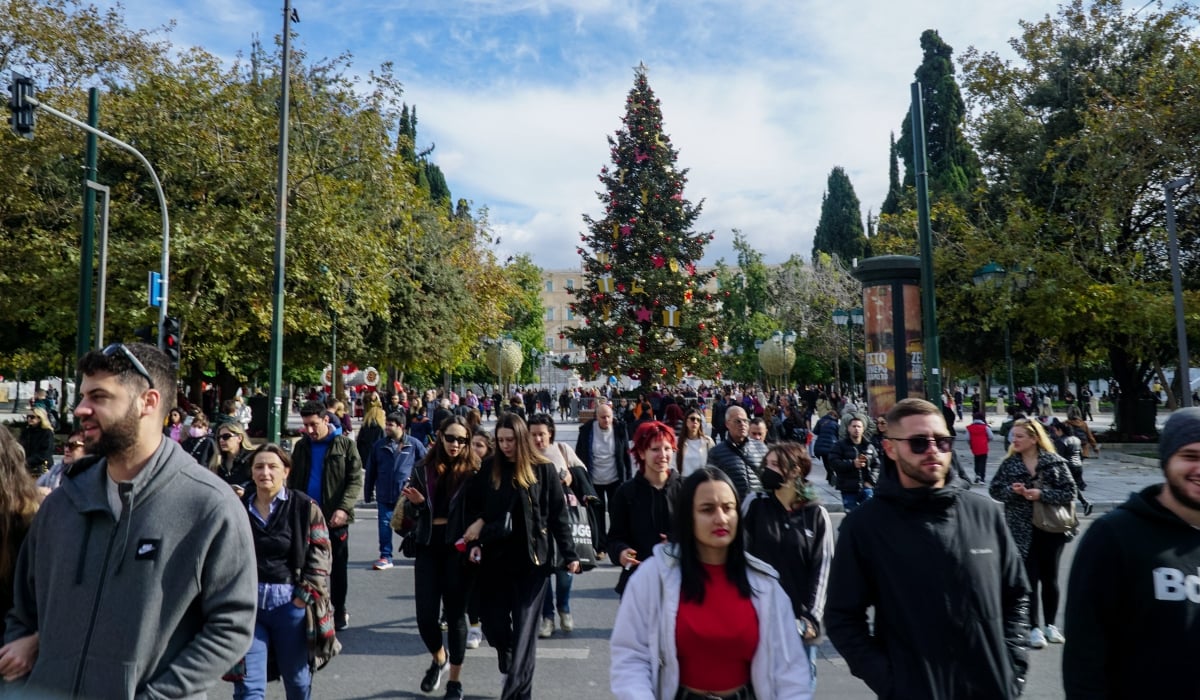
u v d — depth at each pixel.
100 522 2.51
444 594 5.70
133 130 21.97
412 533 5.89
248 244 21.70
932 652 2.86
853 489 10.09
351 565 10.30
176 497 2.55
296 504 4.78
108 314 21.56
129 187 23.09
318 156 23.23
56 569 2.48
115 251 21.42
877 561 3.03
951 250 27.27
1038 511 6.55
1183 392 16.56
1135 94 25.52
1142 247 26.12
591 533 6.96
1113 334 24.98
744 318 58.06
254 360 30.17
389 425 10.24
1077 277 24.06
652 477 5.73
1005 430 18.27
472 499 5.46
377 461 10.18
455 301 35.09
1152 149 23.53
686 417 8.33
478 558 5.31
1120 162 23.52
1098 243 25.30
